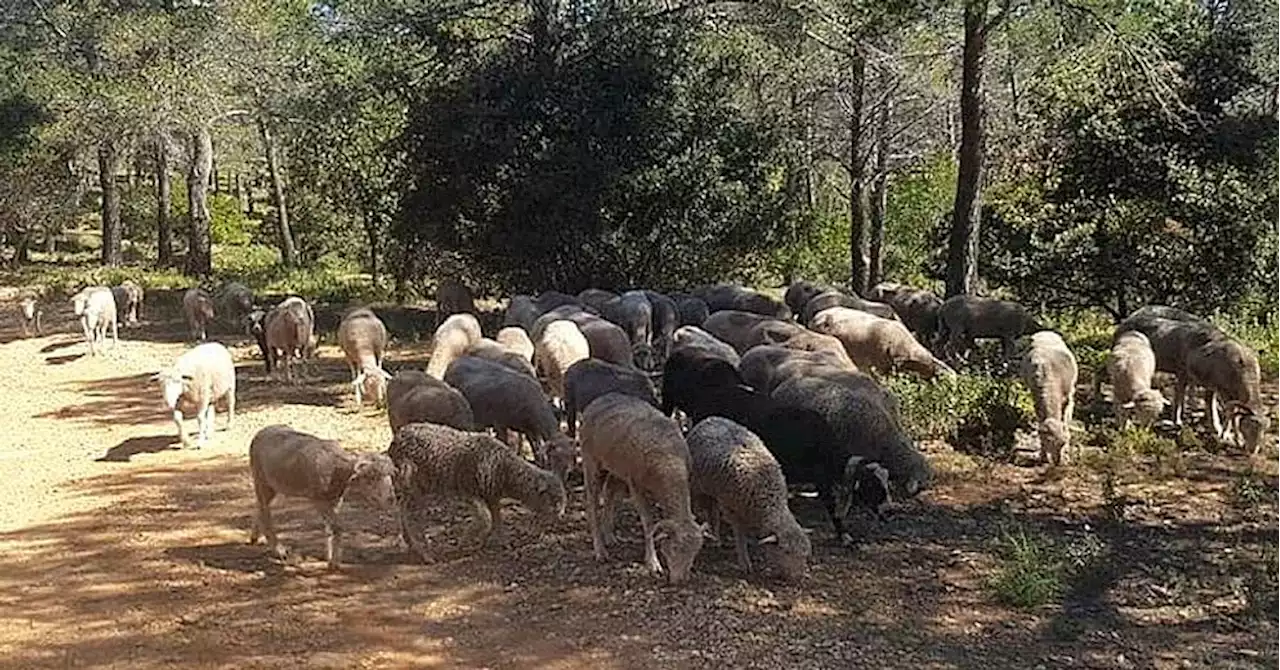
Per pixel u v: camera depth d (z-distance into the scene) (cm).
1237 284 2153
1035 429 1382
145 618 859
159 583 930
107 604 887
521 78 2386
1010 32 2023
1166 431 1416
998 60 2947
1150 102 2123
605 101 2384
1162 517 1084
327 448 941
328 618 856
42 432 1484
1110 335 2112
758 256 2680
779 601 877
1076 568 928
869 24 1830
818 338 1420
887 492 991
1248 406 1325
